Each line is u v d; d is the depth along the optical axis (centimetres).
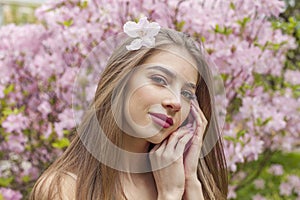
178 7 225
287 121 261
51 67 229
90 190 112
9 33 250
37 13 241
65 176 115
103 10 226
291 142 268
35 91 242
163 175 113
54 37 236
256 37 235
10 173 248
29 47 246
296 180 302
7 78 245
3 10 357
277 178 340
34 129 240
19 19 354
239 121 239
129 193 112
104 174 111
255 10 232
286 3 303
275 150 280
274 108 248
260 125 234
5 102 245
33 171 243
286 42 238
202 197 117
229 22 229
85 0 227
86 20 227
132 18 222
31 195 117
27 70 244
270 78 265
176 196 113
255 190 333
